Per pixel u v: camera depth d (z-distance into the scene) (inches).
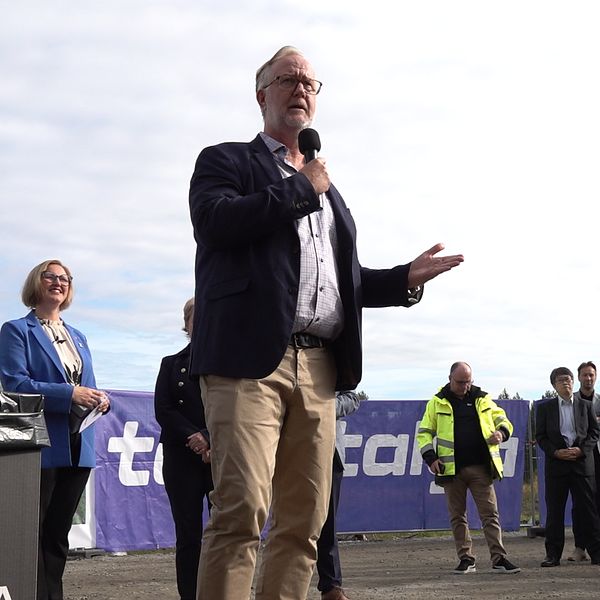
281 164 136.3
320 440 131.3
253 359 123.0
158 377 244.4
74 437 233.3
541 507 556.7
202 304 127.8
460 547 390.3
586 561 432.5
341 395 285.3
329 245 134.6
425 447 400.2
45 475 231.3
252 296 124.3
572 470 422.6
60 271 245.9
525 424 561.0
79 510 457.1
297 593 132.6
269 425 124.7
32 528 155.6
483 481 390.6
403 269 141.3
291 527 132.2
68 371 241.4
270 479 124.6
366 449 537.0
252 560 123.6
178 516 236.4
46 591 229.0
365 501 535.5
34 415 156.5
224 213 122.3
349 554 472.7
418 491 542.6
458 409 395.9
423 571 394.3
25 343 235.5
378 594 316.5
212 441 124.5
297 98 137.3
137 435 474.6
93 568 410.3
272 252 125.7
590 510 422.3
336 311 133.0
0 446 150.6
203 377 126.8
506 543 521.7
